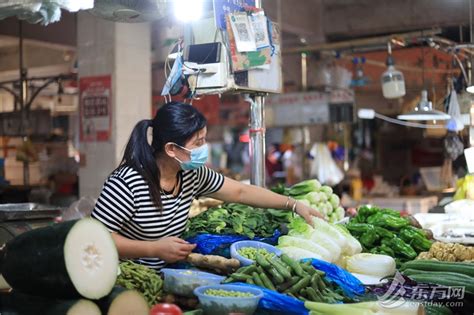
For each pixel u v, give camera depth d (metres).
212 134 12.22
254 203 3.24
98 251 2.22
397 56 8.41
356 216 3.87
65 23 9.08
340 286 2.65
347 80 8.28
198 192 3.10
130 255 2.61
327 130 9.48
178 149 2.74
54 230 2.20
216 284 2.47
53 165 9.63
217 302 2.25
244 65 3.46
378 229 3.54
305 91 8.55
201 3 3.32
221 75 3.37
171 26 4.99
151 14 3.26
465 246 3.53
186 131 2.71
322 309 2.36
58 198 6.98
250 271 2.54
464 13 8.47
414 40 6.46
